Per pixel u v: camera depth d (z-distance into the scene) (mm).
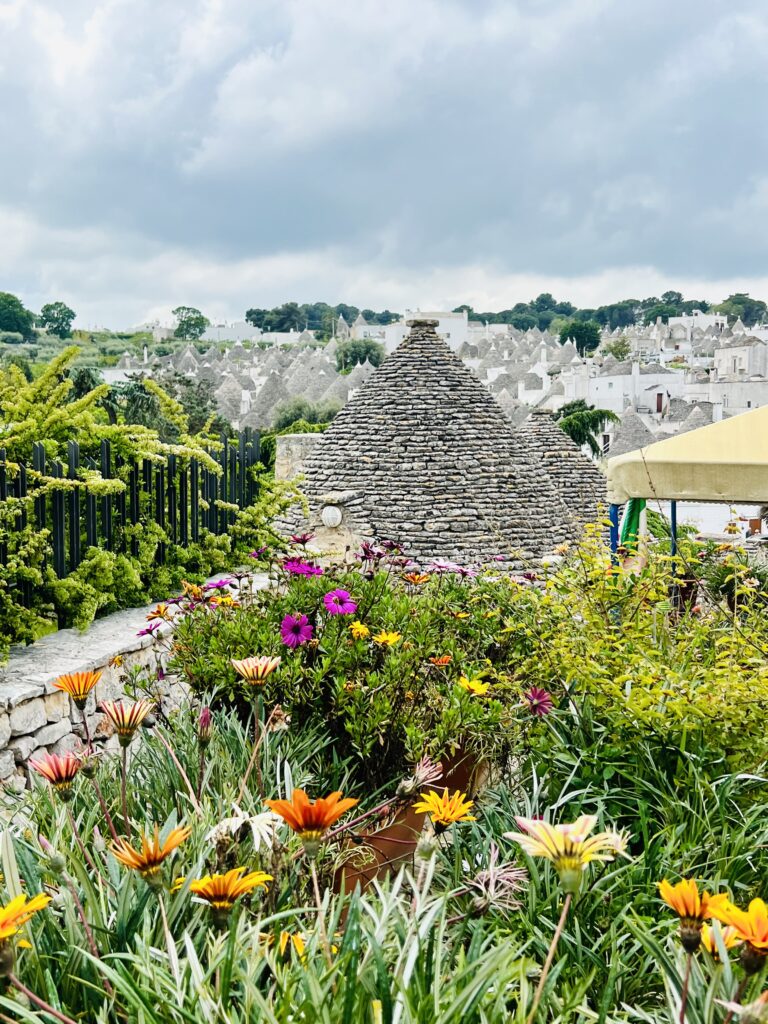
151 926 2301
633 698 3857
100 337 144125
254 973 2014
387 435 21031
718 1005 1965
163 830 2580
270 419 72938
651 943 2219
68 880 2186
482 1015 1922
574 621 4707
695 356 136375
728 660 4070
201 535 7820
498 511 20562
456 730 3895
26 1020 1770
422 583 5562
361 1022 1853
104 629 6043
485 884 2488
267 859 2482
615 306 199250
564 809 3684
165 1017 1891
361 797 4074
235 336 182375
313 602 4805
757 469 7047
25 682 4762
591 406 93688
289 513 21031
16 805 3471
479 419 21500
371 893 3295
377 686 4062
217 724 3854
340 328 186250
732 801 3521
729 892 2895
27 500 5516
